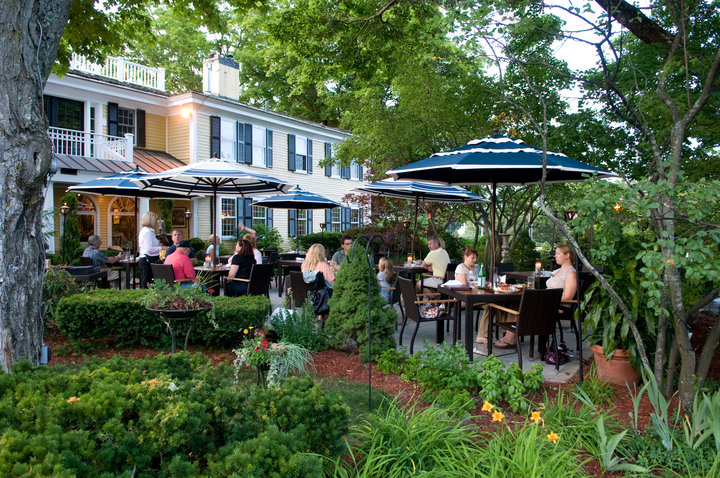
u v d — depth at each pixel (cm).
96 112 1597
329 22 944
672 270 388
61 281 625
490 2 433
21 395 221
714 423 301
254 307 539
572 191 1105
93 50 773
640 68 634
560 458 266
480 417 345
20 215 327
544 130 425
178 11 803
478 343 645
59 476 154
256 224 2055
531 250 1103
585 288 570
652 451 308
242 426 232
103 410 202
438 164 540
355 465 266
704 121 603
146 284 917
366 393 409
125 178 1057
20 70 322
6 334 323
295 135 2277
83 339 533
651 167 467
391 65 1073
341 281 540
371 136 1154
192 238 1698
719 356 547
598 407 392
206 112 1816
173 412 203
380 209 1620
